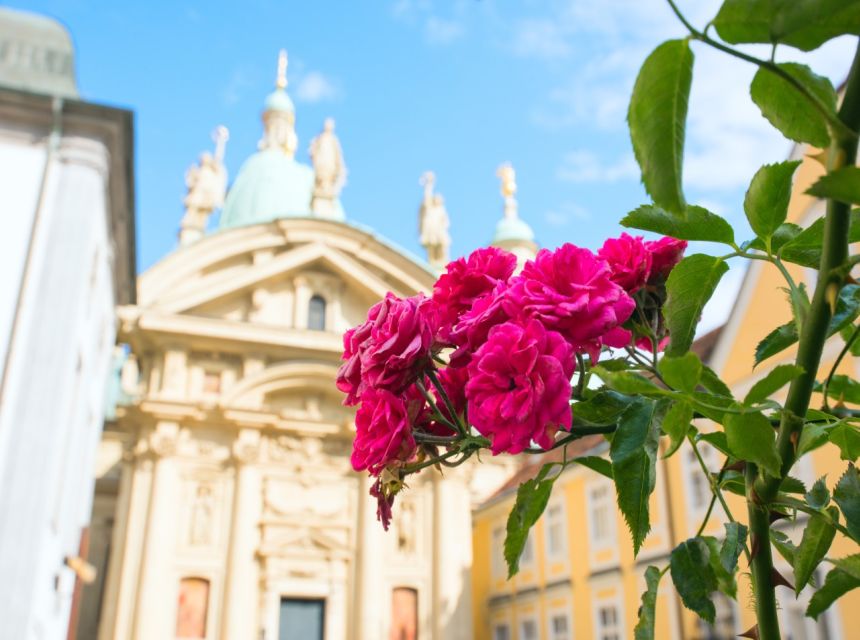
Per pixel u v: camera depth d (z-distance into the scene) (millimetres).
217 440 27938
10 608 12336
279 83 43844
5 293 14070
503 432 1185
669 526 19531
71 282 14367
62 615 16438
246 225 30625
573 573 25219
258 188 40125
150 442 27109
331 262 30750
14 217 14602
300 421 28266
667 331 1653
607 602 23062
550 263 1295
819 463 12633
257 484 27719
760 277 16328
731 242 1405
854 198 945
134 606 25516
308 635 27109
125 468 27266
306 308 30406
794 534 9320
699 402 1139
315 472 28438
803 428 1172
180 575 26312
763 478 1229
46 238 14562
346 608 27484
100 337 19078
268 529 27375
